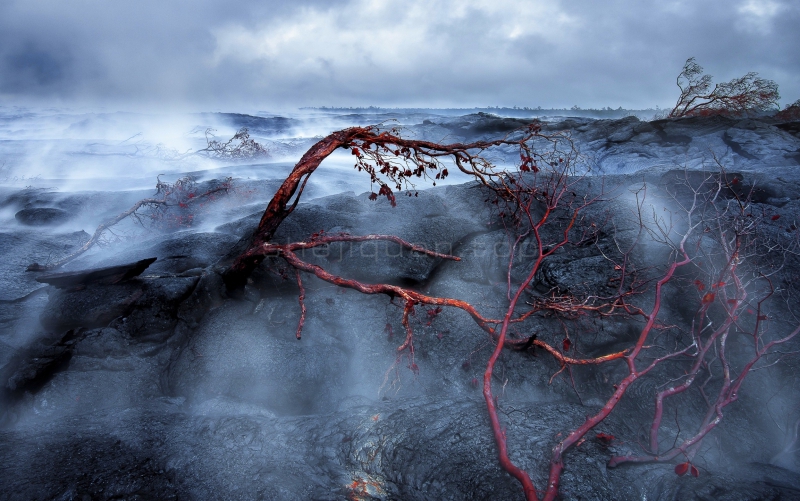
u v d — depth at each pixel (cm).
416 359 452
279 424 354
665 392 319
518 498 269
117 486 288
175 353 480
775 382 368
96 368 463
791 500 265
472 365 437
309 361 436
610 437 312
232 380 427
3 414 419
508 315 356
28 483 287
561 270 493
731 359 388
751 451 330
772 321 412
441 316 486
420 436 324
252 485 289
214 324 485
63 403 428
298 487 290
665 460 296
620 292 421
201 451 321
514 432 324
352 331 478
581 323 444
